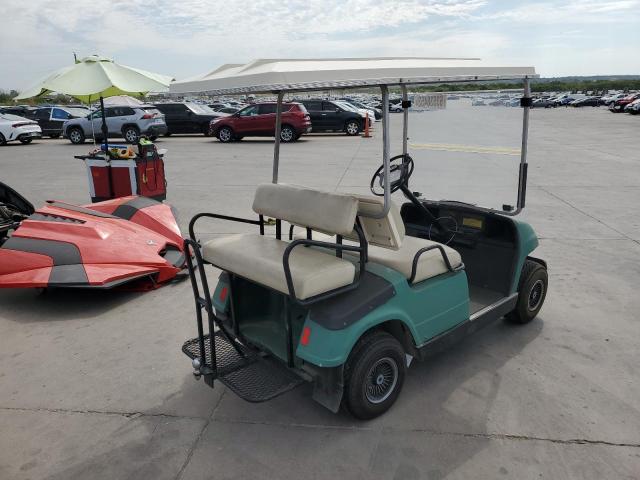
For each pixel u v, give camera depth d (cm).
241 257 280
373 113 2633
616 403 300
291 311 271
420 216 407
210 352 309
